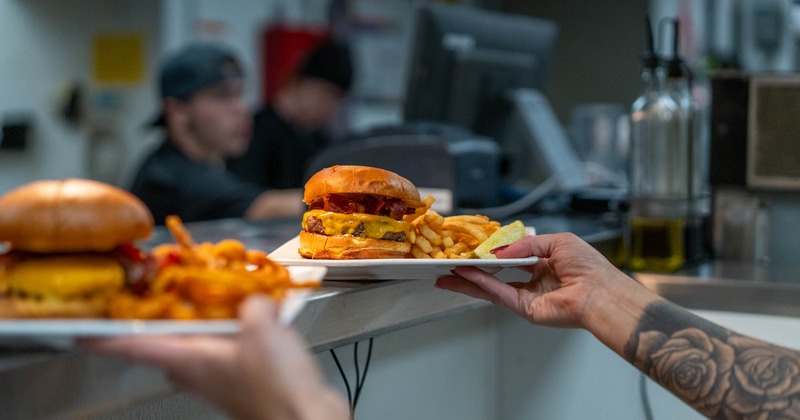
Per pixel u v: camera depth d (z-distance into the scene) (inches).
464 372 60.1
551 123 91.0
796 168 63.4
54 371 25.2
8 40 123.2
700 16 152.0
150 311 23.4
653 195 59.9
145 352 21.8
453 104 83.7
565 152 90.7
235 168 127.8
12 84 124.3
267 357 20.2
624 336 39.0
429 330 56.0
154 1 132.0
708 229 66.9
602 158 110.9
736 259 65.4
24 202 24.3
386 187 38.1
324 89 128.9
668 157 59.6
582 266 39.6
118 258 25.3
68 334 22.2
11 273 24.3
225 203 98.4
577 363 60.1
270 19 146.7
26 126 125.6
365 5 157.9
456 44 82.4
